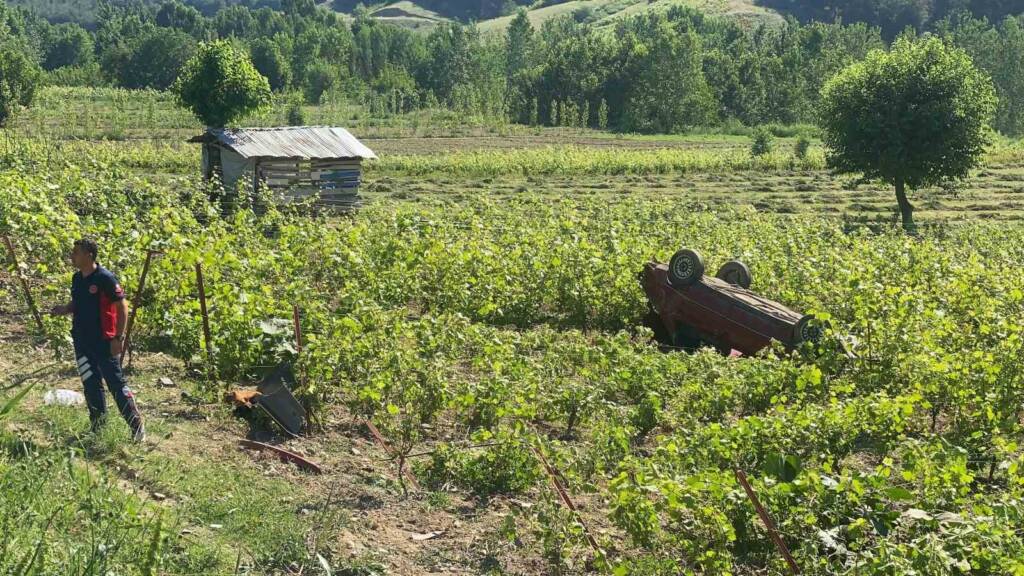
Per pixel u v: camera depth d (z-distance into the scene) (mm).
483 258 18203
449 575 7324
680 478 7930
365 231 20141
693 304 16656
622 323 18281
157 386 10906
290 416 10125
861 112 40250
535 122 98375
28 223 14914
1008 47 133500
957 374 11430
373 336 11133
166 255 12930
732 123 115000
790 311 15914
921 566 6492
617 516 7684
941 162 39469
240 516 7492
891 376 12547
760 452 9297
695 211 37375
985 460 10633
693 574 7500
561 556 7527
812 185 51594
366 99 122938
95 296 8500
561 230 22531
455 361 12805
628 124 110188
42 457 7211
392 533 7938
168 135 65062
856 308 14156
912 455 8164
